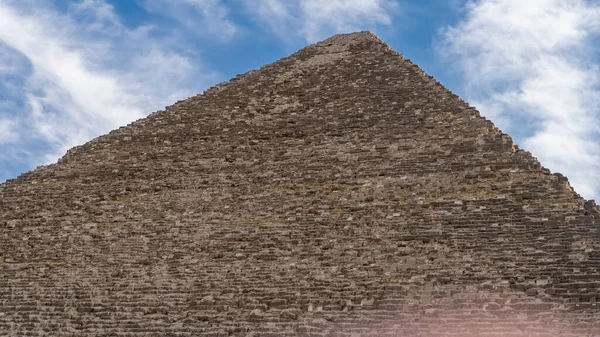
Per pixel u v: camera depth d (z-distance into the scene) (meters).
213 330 38.47
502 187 48.06
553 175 48.84
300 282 41.28
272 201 52.09
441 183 50.22
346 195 51.16
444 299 37.44
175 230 50.06
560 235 41.78
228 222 50.06
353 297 39.00
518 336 33.81
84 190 58.94
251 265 44.38
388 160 54.88
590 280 37.34
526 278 38.34
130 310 41.56
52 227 53.44
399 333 35.59
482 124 57.41
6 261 49.69
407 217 46.50
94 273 46.22
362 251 43.72
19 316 42.94
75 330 40.62
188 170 59.78
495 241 42.38
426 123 59.72
